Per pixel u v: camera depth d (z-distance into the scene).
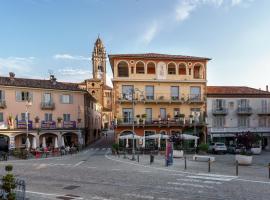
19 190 16.50
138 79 55.91
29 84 57.59
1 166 32.59
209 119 57.81
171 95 56.97
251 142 39.62
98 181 22.69
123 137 48.06
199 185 20.78
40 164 34.09
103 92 135.38
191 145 55.12
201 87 57.69
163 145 51.34
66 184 21.83
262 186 20.28
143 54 57.66
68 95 61.88
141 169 28.77
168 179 23.08
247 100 58.94
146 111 56.22
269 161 36.12
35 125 56.81
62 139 55.28
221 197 17.47
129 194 18.45
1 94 54.53
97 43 162.25
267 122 59.50
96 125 91.19
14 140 54.81
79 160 38.53
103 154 47.69
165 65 56.94
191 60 57.56
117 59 55.84
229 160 37.03
